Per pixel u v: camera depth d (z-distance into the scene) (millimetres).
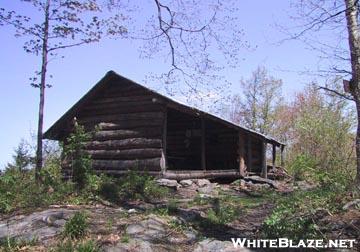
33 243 7793
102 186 12500
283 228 7875
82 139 13555
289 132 35750
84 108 18750
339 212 8250
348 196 8938
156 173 16250
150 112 17016
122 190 12688
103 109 18234
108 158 17531
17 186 11742
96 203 11367
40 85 14195
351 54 9102
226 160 21188
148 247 7598
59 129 18750
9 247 7590
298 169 14562
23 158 14547
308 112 20188
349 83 9227
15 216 9758
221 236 8547
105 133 17828
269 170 22625
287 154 26016
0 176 12344
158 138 16609
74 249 7379
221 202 12484
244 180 18047
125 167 16969
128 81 17359
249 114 42312
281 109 40031
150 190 13188
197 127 21688
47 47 14438
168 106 16938
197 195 13742
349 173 10141
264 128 40625
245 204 12367
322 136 14930
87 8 14516
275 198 13102
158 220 9055
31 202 10750
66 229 8055
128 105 17641
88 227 8500
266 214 10727
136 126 17203
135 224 8648
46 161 15805
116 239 7848
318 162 12312
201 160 20953
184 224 8992
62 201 11211
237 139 20906
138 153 16859
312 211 8297
